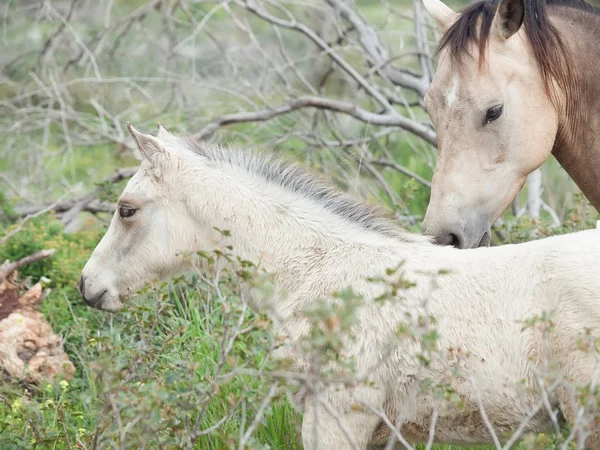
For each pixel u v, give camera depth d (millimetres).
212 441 11023
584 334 8617
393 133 22391
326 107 18453
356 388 9312
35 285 14281
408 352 9273
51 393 12727
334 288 9844
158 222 10594
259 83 21703
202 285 12773
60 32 23094
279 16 28656
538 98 10977
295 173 10625
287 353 9680
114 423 8977
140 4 28125
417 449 10797
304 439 9570
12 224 17469
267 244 10273
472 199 10820
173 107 23781
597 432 8570
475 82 10797
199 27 20969
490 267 9312
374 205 10484
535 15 11031
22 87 23203
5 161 24422
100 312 14461
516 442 9367
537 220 14922
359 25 20828
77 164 24891
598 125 11328
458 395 9172
